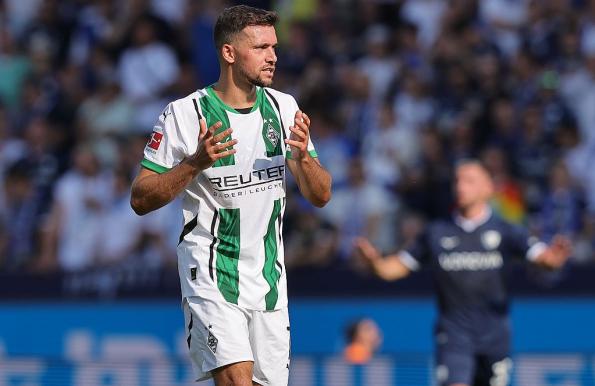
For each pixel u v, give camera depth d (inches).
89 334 1525.6
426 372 1284.4
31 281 1546.5
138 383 1357.0
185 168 691.4
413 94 1716.3
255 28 724.0
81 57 1980.8
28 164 1782.7
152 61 1884.8
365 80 1743.4
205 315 729.6
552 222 1541.6
